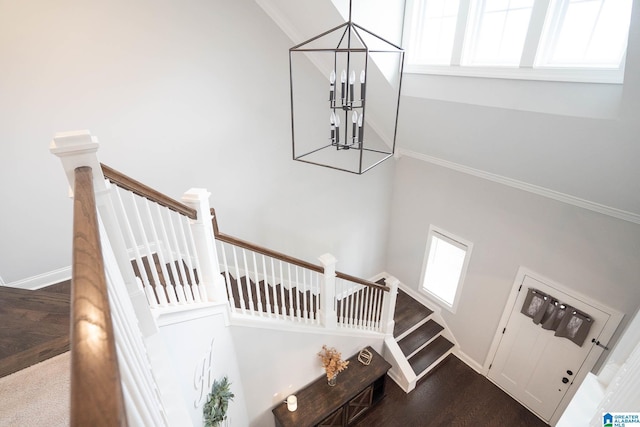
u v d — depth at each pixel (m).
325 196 4.27
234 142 3.27
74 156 1.23
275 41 3.16
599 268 3.11
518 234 3.68
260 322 2.68
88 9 2.26
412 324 4.73
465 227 4.22
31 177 2.39
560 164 2.80
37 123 2.30
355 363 3.75
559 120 2.37
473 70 2.69
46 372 1.48
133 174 2.80
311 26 2.99
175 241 1.90
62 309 1.92
